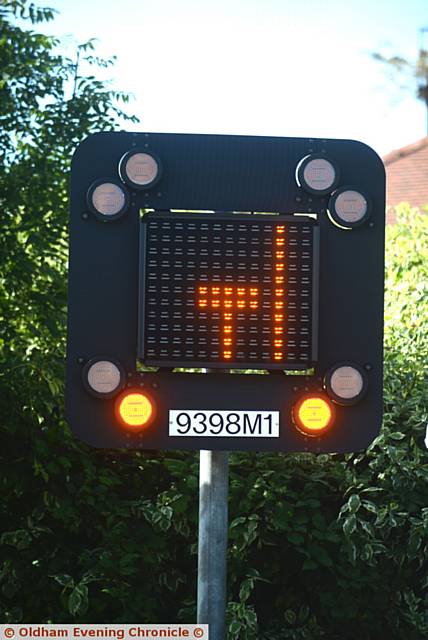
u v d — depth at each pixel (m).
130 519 6.33
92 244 4.42
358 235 4.47
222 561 4.74
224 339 4.37
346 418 4.48
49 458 6.23
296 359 4.38
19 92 6.96
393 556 6.30
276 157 4.48
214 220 4.39
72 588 6.23
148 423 4.41
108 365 4.40
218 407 4.45
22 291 6.69
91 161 4.44
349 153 4.50
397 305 8.23
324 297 4.46
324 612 6.39
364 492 6.41
